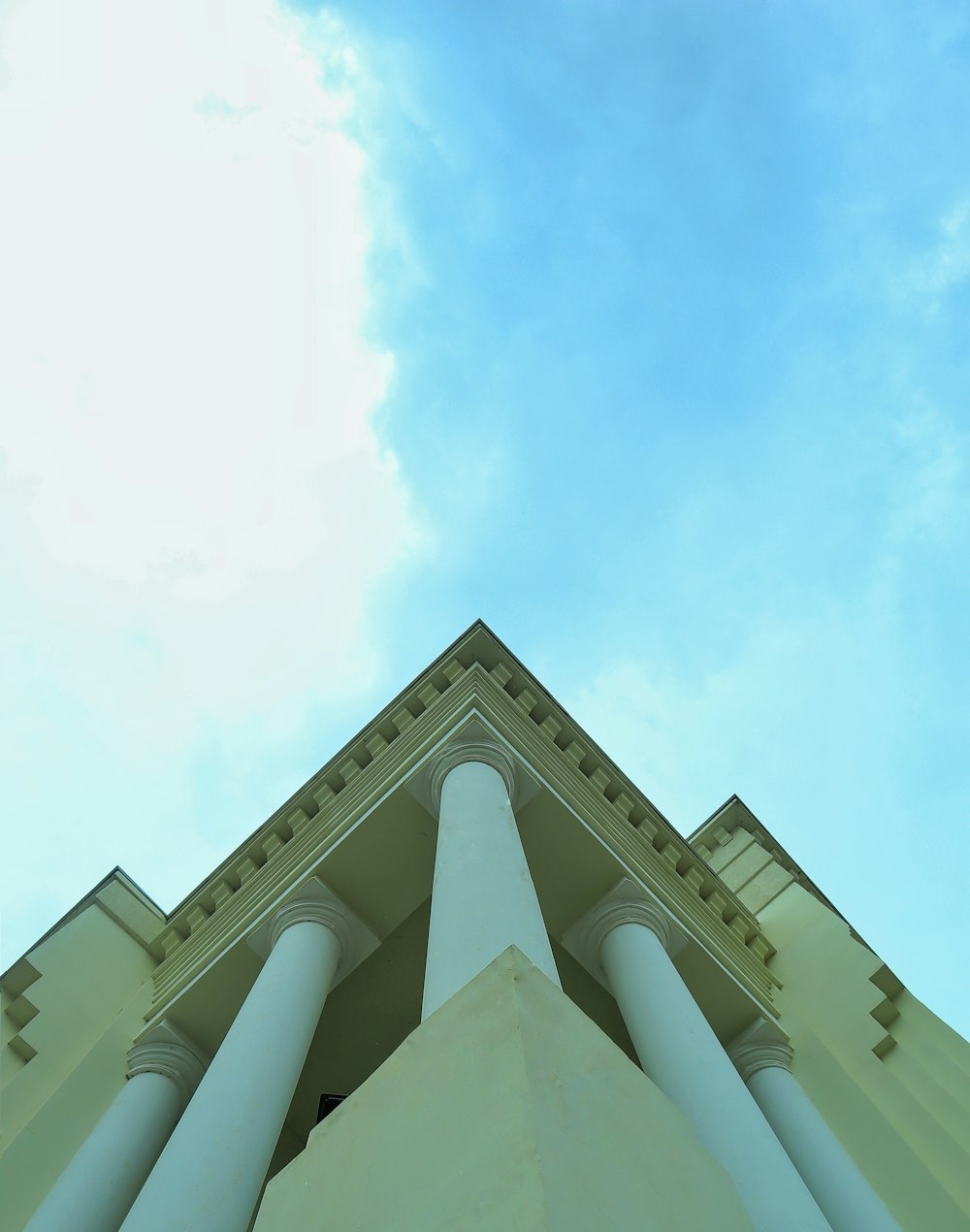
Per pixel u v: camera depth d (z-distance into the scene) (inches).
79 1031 598.5
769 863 829.8
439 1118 180.7
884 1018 598.2
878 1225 450.0
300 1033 445.1
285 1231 190.5
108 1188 472.7
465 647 627.2
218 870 677.3
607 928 529.7
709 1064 420.2
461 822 415.2
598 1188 156.6
